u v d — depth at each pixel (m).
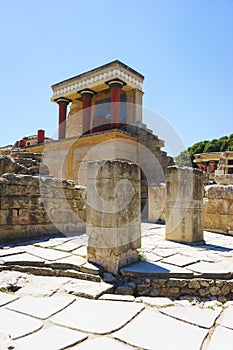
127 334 1.73
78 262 3.06
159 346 1.60
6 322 1.85
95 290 2.44
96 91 11.27
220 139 33.09
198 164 20.86
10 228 4.58
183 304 2.33
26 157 10.35
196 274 2.72
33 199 4.98
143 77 10.88
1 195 4.51
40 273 2.97
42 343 1.59
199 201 4.68
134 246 3.15
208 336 1.73
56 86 12.05
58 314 1.99
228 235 5.44
